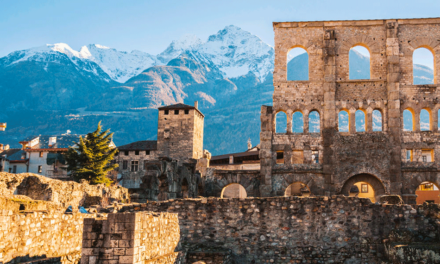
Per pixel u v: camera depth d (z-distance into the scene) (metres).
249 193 65.25
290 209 36.06
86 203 46.84
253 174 65.75
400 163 61.56
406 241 34.03
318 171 62.91
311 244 35.50
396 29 63.97
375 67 64.06
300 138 64.00
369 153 62.25
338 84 64.31
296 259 35.28
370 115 63.19
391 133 62.22
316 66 65.12
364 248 35.22
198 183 65.88
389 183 61.34
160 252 26.50
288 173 63.50
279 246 35.56
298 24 65.88
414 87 63.16
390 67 63.19
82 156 90.50
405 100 63.03
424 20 64.12
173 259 28.28
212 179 66.62
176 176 54.66
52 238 26.83
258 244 35.66
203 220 36.34
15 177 40.47
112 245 21.80
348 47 64.81
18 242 23.84
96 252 21.83
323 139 63.28
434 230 34.75
